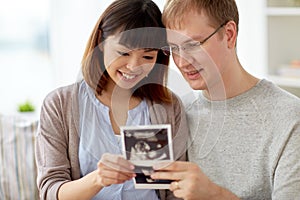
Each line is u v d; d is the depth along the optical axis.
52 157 1.32
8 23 2.96
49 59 3.05
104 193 1.31
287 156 1.24
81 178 1.25
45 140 1.33
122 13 1.20
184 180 1.14
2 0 2.92
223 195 1.18
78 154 1.33
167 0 1.25
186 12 1.20
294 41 2.61
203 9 1.20
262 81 1.35
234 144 1.32
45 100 1.36
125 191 1.31
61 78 2.92
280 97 1.30
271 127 1.28
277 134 1.27
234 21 1.28
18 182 2.07
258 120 1.30
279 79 2.48
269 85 1.34
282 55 2.59
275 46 2.56
